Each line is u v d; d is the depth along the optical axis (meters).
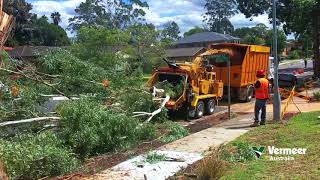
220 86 20.17
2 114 11.41
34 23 73.88
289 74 32.59
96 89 14.55
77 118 10.81
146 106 15.52
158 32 50.38
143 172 9.40
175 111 18.00
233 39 88.56
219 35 88.25
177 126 14.20
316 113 16.95
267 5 44.16
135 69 20.02
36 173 8.91
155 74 18.56
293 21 37.09
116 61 19.66
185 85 17.80
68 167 9.43
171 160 10.38
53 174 9.20
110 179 8.91
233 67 24.22
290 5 39.75
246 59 24.33
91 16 78.50
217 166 8.52
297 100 22.94
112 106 14.09
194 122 17.36
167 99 16.77
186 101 17.91
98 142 11.01
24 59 15.66
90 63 16.61
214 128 15.10
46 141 9.80
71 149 10.24
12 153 8.59
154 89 16.86
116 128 11.51
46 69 14.73
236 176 8.59
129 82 16.09
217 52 22.58
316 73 38.59
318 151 10.42
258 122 15.20
